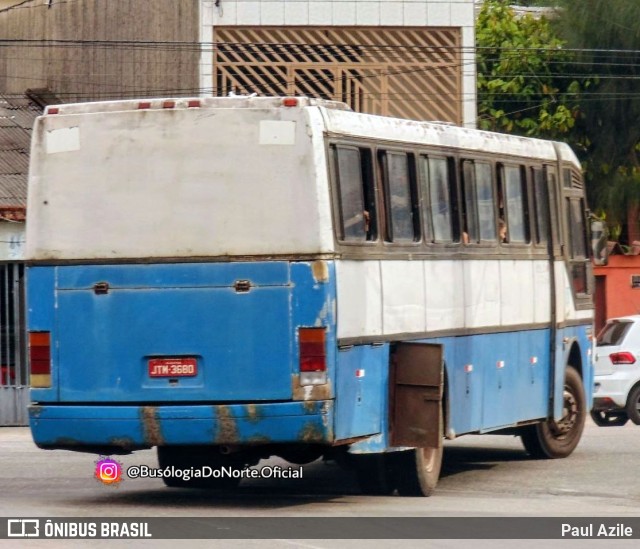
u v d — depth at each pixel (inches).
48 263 823.7
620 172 2319.1
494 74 2319.1
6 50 2305.6
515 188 1079.0
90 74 2137.1
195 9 2018.9
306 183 789.9
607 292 2308.1
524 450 1251.8
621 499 908.0
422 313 909.8
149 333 806.5
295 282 789.9
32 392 825.5
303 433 788.0
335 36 1973.4
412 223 901.8
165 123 808.9
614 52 2246.6
